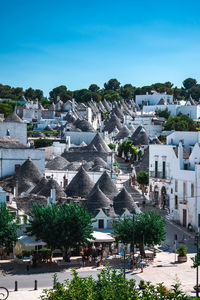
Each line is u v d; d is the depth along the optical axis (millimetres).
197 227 66062
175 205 72750
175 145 78938
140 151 111312
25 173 73062
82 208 51094
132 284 27906
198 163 70375
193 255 54062
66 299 26547
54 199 61938
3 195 57812
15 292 39406
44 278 44094
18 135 100938
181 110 168000
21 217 55969
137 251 55562
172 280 44281
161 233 50906
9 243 49469
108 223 58562
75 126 146750
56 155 108125
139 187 87750
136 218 53375
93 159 98938
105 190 66938
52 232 48594
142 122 153750
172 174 75000
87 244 53438
